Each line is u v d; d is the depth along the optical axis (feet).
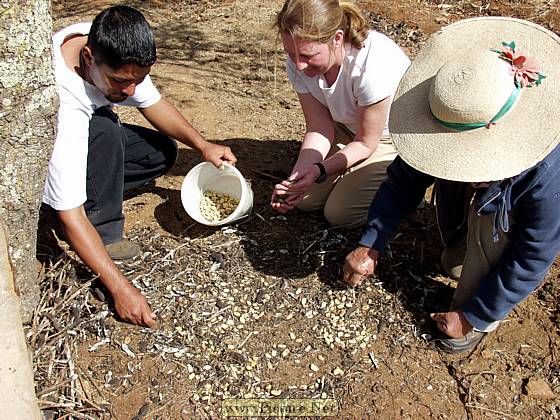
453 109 6.62
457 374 8.49
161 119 10.16
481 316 8.16
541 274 7.52
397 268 9.73
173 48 16.56
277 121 13.70
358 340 8.81
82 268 9.50
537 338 8.93
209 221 10.16
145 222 10.67
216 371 8.36
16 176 7.34
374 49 8.73
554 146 6.44
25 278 8.07
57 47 8.22
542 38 6.96
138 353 8.48
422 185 8.34
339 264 9.69
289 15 8.04
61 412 7.55
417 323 9.00
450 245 9.35
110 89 8.25
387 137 10.18
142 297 8.70
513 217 7.41
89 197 9.20
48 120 7.32
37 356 7.90
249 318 8.98
